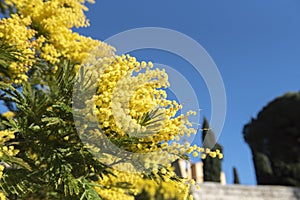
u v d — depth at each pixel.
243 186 12.39
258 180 22.66
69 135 2.37
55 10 3.46
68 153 2.38
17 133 2.69
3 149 2.27
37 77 3.26
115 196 3.24
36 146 2.49
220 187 12.07
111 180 3.23
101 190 3.20
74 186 2.31
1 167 2.19
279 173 22.17
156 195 8.00
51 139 2.41
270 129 25.59
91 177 2.69
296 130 24.20
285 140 24.64
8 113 3.23
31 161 2.50
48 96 2.61
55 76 2.84
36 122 2.42
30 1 3.40
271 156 24.89
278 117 25.39
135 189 3.50
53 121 2.28
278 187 12.91
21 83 2.83
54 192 2.75
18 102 2.50
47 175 2.55
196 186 2.32
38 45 3.15
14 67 2.85
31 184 2.61
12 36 2.75
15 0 3.35
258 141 26.17
